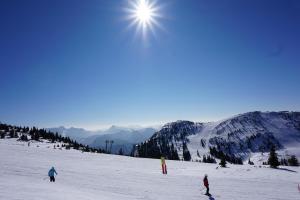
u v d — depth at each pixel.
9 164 44.72
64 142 164.88
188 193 30.08
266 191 32.66
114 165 64.44
